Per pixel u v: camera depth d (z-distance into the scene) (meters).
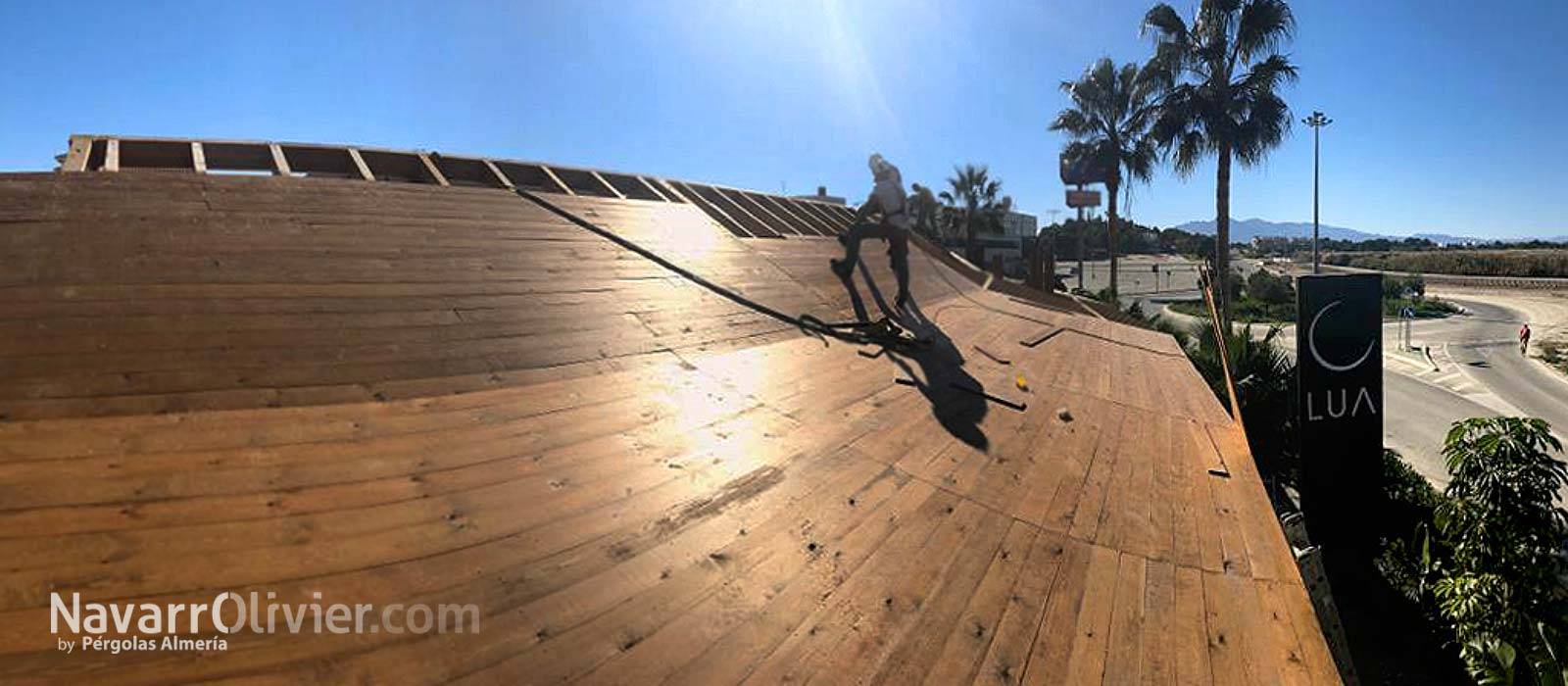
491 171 8.34
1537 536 5.13
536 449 3.11
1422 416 19.28
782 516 3.00
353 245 4.93
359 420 3.01
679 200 10.14
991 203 38.38
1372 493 7.57
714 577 2.49
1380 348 7.46
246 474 2.50
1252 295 43.09
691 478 3.15
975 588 2.73
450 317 4.27
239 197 5.25
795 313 6.45
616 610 2.21
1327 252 106.69
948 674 2.22
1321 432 7.56
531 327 4.44
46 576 1.87
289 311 3.81
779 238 9.71
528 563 2.33
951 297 9.32
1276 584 3.03
